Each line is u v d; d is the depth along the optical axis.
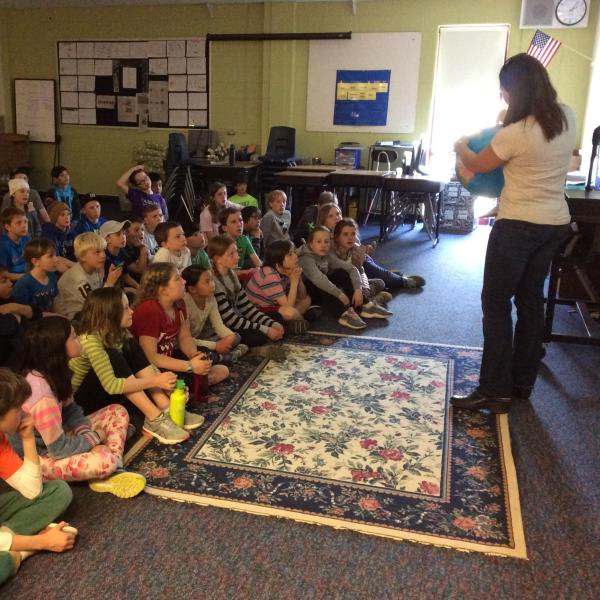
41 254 2.98
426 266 5.32
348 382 2.78
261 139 8.46
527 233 2.30
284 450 2.20
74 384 2.25
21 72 9.16
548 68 7.21
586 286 3.42
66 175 5.44
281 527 1.79
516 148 2.22
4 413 1.56
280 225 5.18
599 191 3.24
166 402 2.34
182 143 7.66
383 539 1.75
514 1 7.25
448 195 7.10
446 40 7.60
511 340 2.46
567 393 2.72
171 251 3.55
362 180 6.50
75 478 1.90
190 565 1.63
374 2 7.69
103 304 2.17
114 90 8.86
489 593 1.56
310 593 1.54
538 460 2.18
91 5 8.65
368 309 3.74
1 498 1.68
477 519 1.84
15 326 2.59
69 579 1.57
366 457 2.16
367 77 7.91
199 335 3.26
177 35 8.45
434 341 3.36
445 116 7.83
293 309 3.42
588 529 1.81
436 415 2.48
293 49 8.06
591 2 6.94
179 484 1.98
